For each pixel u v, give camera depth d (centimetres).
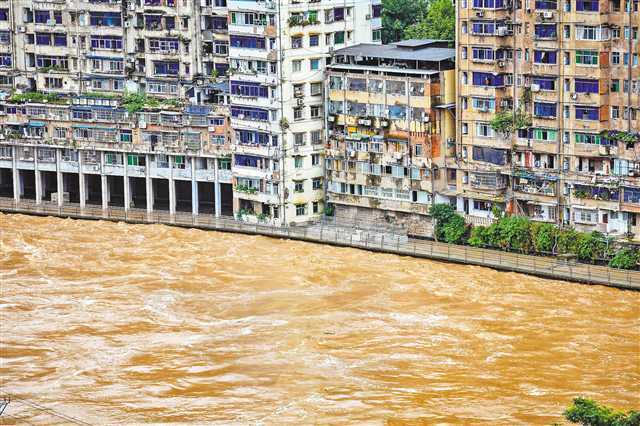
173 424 19862
